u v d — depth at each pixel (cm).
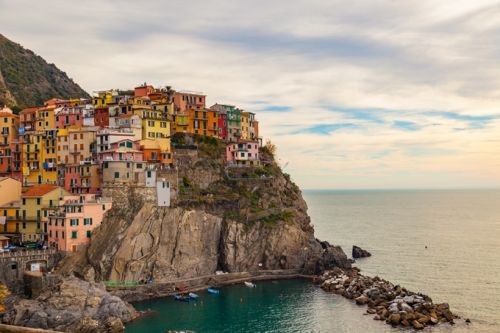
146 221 14975
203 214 16100
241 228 16512
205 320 11912
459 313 12550
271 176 18800
